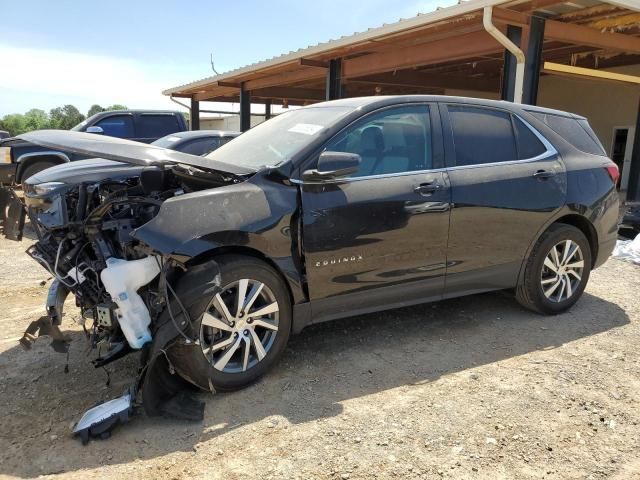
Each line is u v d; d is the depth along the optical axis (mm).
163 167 3387
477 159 4281
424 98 4184
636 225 7863
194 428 2994
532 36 8188
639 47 9617
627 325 4594
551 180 4551
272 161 3711
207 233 3160
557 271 4699
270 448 2820
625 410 3225
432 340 4215
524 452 2812
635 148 11609
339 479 2586
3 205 4227
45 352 3938
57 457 2738
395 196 3789
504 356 3949
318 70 12914
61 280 3359
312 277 3570
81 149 3406
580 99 16562
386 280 3869
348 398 3326
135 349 3156
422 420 3088
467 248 4180
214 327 3229
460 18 8242
